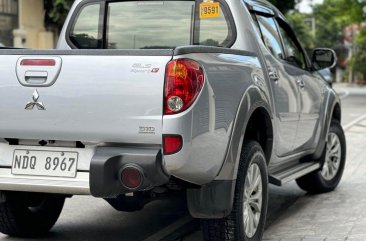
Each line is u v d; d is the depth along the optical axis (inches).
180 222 263.1
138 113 177.8
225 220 199.6
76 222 263.7
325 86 308.5
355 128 641.0
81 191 183.6
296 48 291.9
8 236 241.1
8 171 190.9
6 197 210.2
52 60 185.2
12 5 878.4
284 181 245.0
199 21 242.4
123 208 230.5
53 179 186.1
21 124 187.3
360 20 1412.4
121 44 257.1
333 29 3004.4
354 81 2743.6
